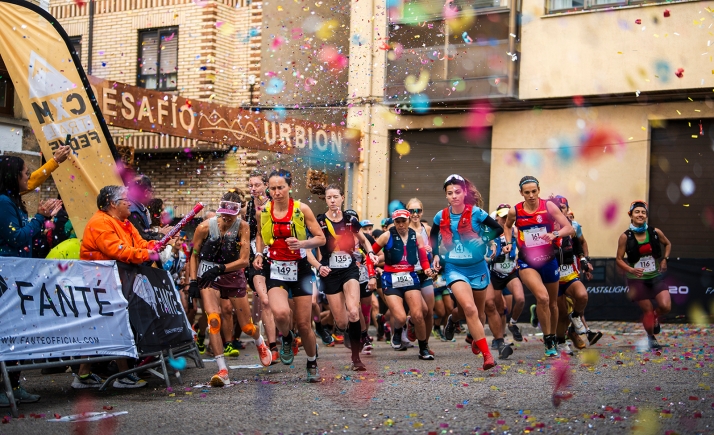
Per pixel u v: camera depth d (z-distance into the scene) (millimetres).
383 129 18078
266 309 9227
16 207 6680
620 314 14430
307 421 5430
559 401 5840
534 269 8953
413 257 9391
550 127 16766
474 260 8117
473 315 7719
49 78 9258
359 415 5613
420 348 9445
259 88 18547
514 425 5148
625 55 15719
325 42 18906
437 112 17719
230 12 18766
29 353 5918
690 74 15109
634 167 15945
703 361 8547
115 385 7277
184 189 18281
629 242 10180
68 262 6371
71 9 19844
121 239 6953
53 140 9219
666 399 6055
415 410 5770
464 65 17141
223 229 8156
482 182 17484
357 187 18047
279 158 17781
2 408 6160
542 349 10375
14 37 9320
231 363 9430
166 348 7344
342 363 9148
